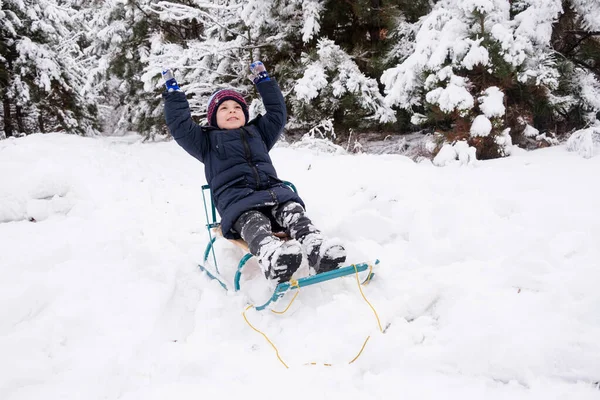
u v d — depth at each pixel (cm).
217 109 317
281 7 705
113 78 1188
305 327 225
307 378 187
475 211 329
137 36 880
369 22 699
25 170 434
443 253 280
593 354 180
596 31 580
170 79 297
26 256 290
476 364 186
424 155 574
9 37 891
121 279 268
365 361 198
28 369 192
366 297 249
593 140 506
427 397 173
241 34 732
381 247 304
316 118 706
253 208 275
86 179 441
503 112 497
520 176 418
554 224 298
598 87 594
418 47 538
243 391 182
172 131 299
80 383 187
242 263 260
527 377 179
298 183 444
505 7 519
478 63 504
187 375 196
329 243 241
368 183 404
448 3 598
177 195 447
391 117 650
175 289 265
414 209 339
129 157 586
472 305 223
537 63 524
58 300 246
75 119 972
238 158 297
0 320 224
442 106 501
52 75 902
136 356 205
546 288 224
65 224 358
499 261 262
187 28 914
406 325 216
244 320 236
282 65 723
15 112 958
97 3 991
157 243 328
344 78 657
